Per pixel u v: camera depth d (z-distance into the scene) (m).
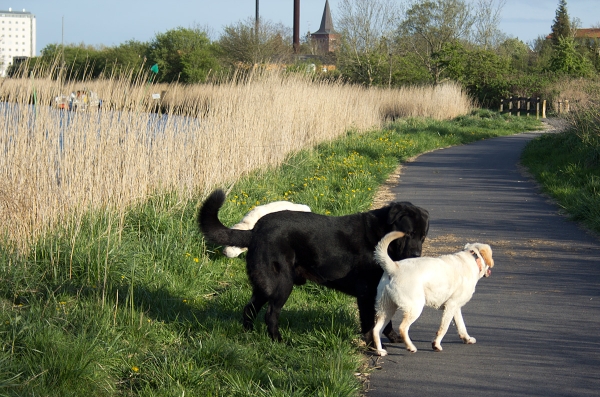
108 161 7.98
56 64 7.46
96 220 7.21
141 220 8.05
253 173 12.35
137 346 4.84
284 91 15.31
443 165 17.55
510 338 5.41
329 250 5.22
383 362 4.95
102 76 8.77
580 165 14.04
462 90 39.81
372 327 5.23
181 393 4.11
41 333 4.55
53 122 7.18
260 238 5.21
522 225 9.91
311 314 5.76
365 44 42.19
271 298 5.17
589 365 4.82
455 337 5.48
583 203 10.27
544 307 6.16
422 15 46.31
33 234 6.47
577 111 17.95
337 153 17.06
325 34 107.25
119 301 5.69
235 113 12.16
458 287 5.04
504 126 30.84
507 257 8.04
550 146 18.47
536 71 48.97
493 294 6.58
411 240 5.33
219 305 6.07
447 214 10.77
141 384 4.27
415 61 43.09
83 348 4.38
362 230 5.29
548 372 4.71
